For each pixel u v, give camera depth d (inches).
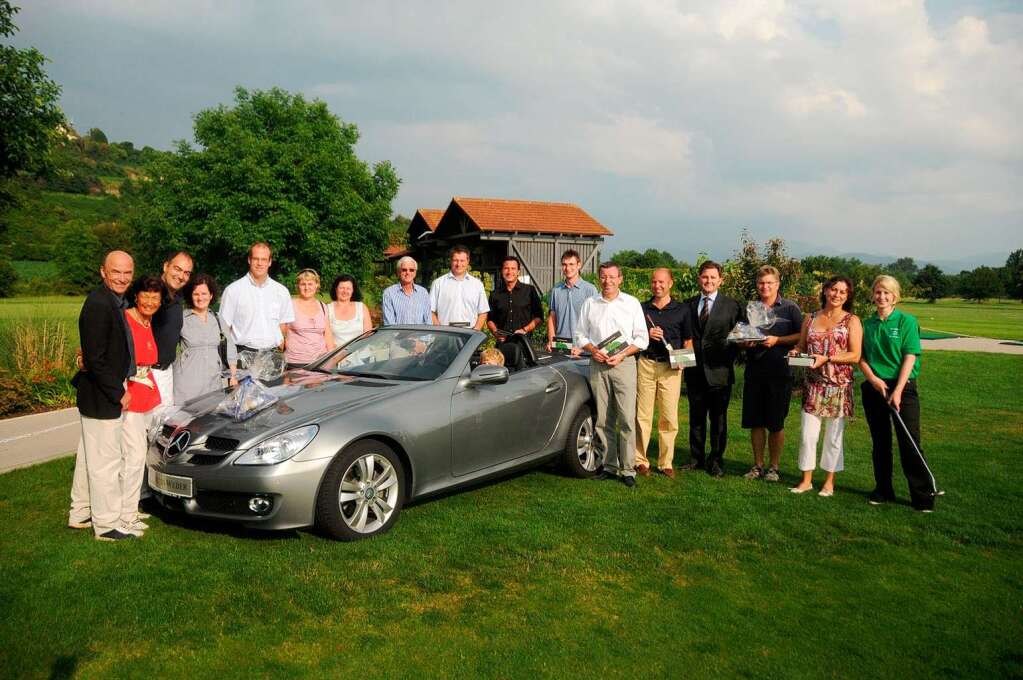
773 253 511.8
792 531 194.9
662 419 253.4
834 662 125.6
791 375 247.4
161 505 198.4
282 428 173.3
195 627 131.4
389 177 2004.2
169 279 206.7
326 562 163.2
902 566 172.2
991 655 129.6
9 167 537.0
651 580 159.6
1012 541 189.6
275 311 260.2
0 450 278.2
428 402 199.0
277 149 1699.1
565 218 1175.0
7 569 156.7
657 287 253.4
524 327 318.3
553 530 189.6
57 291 2972.4
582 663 122.5
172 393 212.5
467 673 118.1
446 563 165.0
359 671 118.0
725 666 123.2
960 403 427.8
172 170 1797.5
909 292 3666.3
